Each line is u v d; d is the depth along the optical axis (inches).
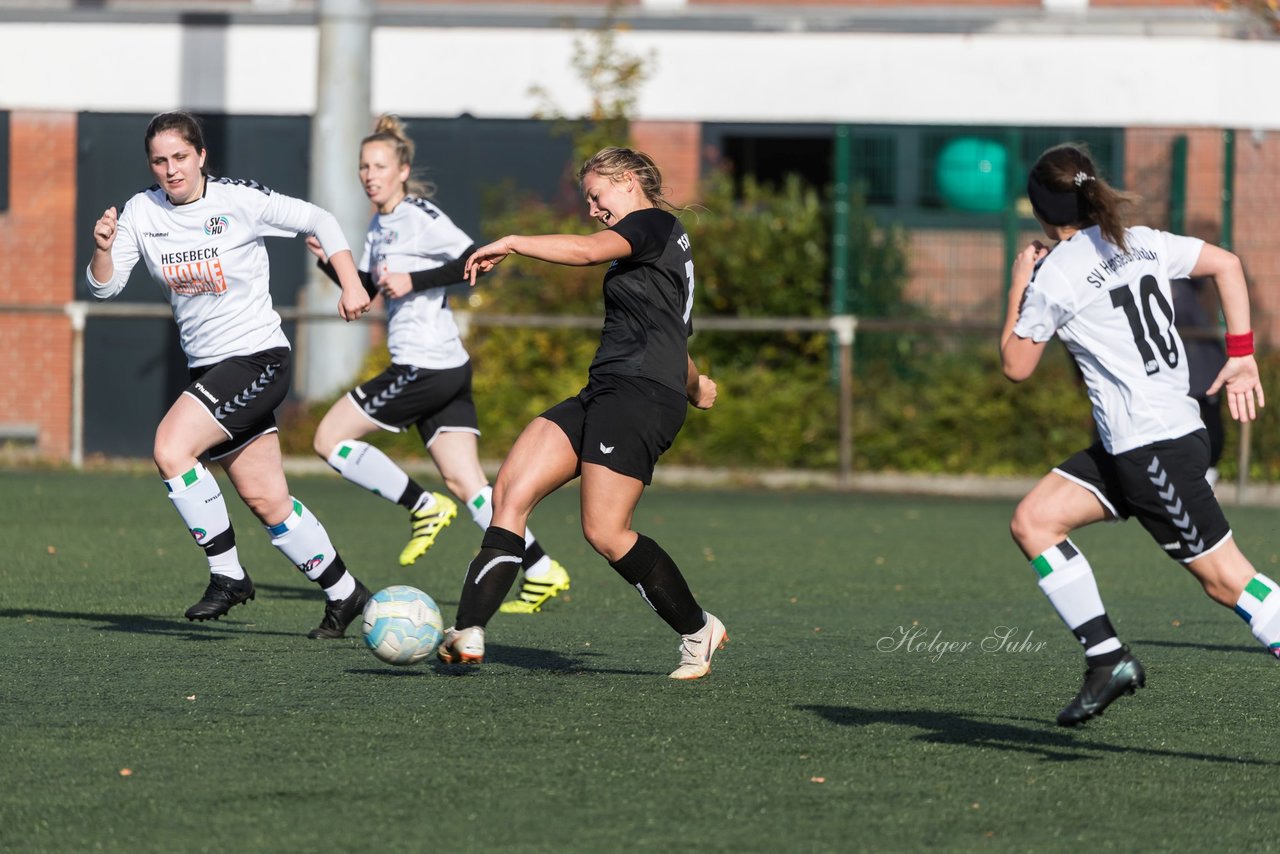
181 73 2765.7
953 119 2669.8
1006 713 845.2
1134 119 2623.0
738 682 922.7
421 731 777.6
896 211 2445.9
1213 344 1434.5
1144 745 773.9
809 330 2337.6
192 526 1021.8
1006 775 712.4
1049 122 2645.2
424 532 1290.6
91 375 2795.3
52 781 679.7
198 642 1033.5
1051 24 2642.7
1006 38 2650.1
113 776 688.4
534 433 886.4
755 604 1272.1
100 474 2285.9
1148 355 730.2
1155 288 738.2
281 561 1480.1
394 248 1256.2
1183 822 641.6
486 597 849.5
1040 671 975.6
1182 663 1016.9
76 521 1729.8
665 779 693.9
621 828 621.0
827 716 828.6
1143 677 733.9
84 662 952.9
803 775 705.0
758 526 1835.6
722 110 2714.1
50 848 591.5
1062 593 740.0
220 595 1035.3
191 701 840.9
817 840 609.3
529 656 1005.8
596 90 2571.4
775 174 2736.2
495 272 2524.6
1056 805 663.8
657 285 872.3
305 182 2768.2
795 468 2319.1
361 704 838.5
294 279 2775.6
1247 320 751.1
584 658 1000.9
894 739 779.4
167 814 633.6
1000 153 2423.7
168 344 2792.8
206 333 1023.0
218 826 618.5
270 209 1021.8
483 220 2635.3
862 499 2145.7
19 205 2787.9
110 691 865.5
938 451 2293.3
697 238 2490.2
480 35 2728.8
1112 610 1274.6
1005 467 2268.7
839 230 2420.0
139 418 2797.7
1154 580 1457.9
